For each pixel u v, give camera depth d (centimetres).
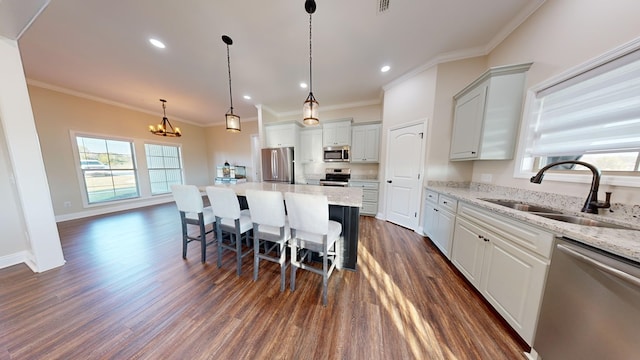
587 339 88
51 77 321
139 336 126
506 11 191
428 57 271
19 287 174
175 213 429
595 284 85
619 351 78
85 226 342
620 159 127
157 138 524
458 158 254
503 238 137
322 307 151
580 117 146
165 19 192
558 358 98
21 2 137
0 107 174
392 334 128
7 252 208
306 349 118
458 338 126
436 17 197
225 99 423
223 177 600
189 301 157
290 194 152
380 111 431
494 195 215
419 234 303
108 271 199
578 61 147
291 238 165
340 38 226
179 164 588
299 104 461
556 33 164
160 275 193
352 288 174
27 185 188
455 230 203
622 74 122
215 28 206
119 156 459
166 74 308
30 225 190
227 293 167
